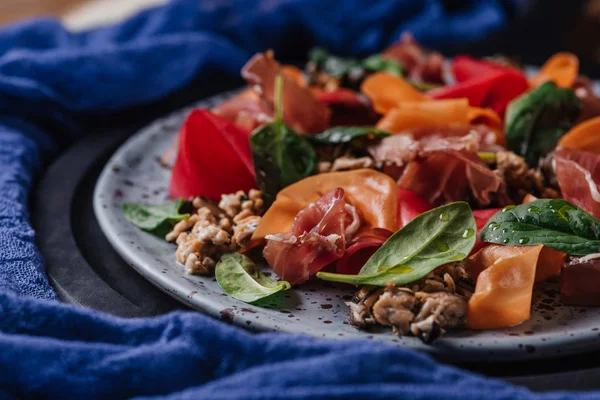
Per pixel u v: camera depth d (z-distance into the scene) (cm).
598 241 39
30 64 57
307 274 41
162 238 45
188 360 36
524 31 79
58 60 57
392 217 43
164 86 60
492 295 38
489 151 47
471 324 38
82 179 51
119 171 50
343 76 56
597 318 39
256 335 36
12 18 84
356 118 51
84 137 56
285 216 43
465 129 47
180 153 47
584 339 38
